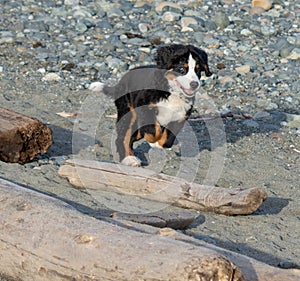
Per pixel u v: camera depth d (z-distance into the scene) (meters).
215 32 18.31
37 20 18.83
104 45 17.22
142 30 18.31
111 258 6.37
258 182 10.84
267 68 16.42
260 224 9.24
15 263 6.88
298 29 18.64
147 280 6.08
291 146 12.48
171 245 6.36
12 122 10.53
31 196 7.55
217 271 5.99
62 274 6.56
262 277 6.88
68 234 6.76
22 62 16.17
